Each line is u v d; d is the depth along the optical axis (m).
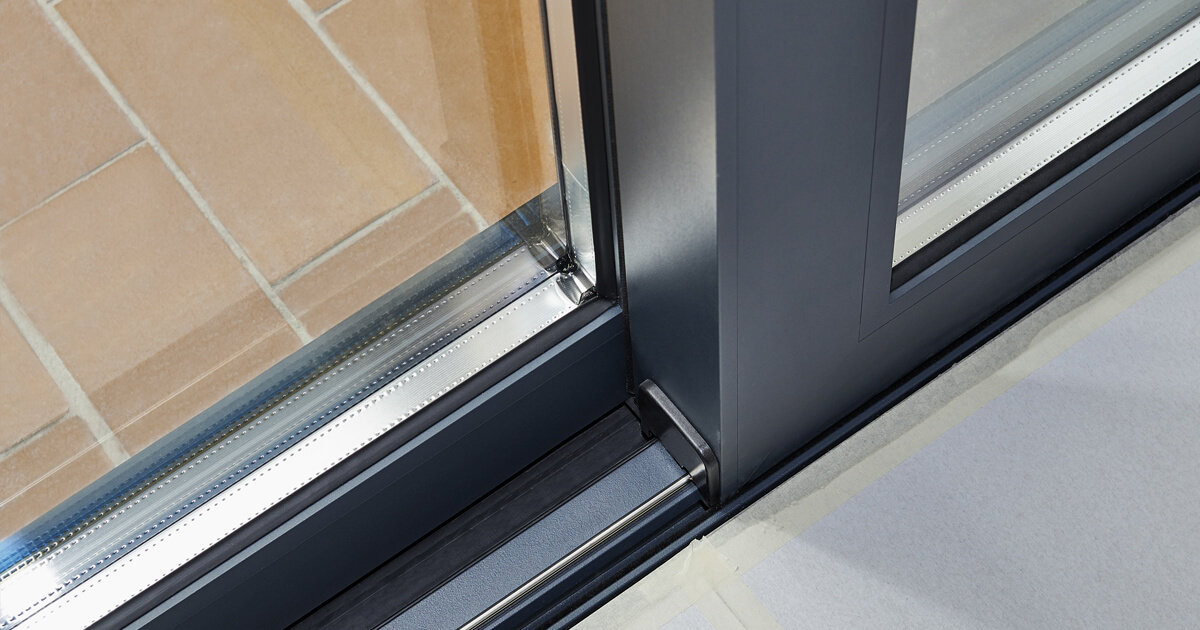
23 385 0.91
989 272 1.26
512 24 0.87
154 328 0.93
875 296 1.13
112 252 0.85
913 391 1.32
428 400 1.10
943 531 1.23
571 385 1.19
